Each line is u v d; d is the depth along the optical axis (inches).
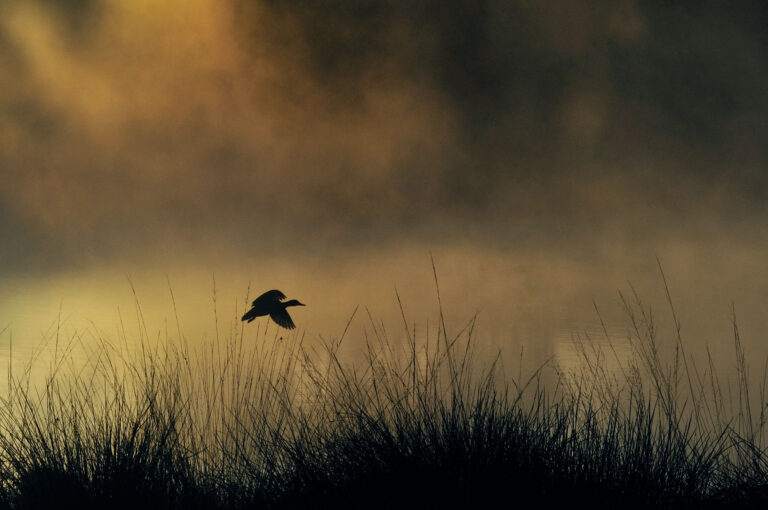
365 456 128.5
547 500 119.6
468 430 130.0
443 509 120.1
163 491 133.6
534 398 143.2
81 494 129.6
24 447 139.0
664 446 136.3
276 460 139.3
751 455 142.7
